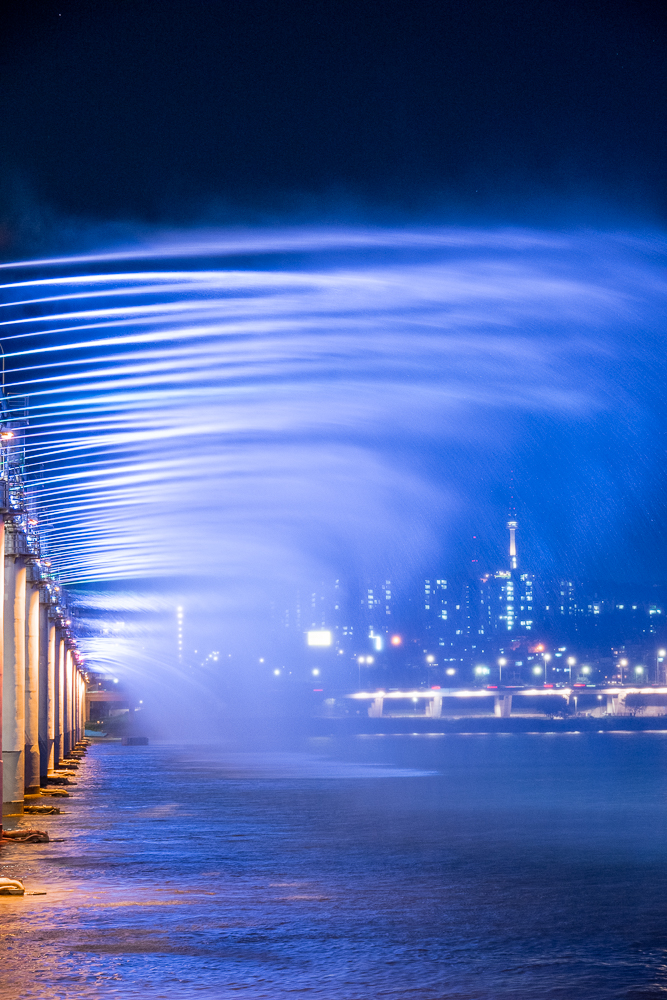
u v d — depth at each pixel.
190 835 47.62
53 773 86.19
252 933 26.58
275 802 66.88
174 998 20.69
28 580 65.88
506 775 100.19
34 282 48.47
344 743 181.12
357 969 23.31
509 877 37.44
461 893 33.75
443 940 26.42
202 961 23.50
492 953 25.14
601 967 23.91
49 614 82.88
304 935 26.53
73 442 67.06
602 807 67.31
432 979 22.67
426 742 188.12
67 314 52.19
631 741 193.50
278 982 22.09
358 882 35.34
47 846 43.06
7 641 54.75
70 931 26.31
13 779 55.41
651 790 82.06
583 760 129.88
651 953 25.31
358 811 61.62
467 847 46.12
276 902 30.98
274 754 138.50
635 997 21.47
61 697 96.75
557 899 32.91
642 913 30.59
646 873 38.69
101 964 23.08
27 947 24.56
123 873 35.91
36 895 31.36
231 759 124.25
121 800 67.00
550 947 25.89
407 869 38.75
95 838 45.97
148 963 23.19
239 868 37.62
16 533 53.62
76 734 142.25
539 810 65.00
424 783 87.81
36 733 66.88
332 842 46.50
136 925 27.09
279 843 45.78
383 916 29.30
